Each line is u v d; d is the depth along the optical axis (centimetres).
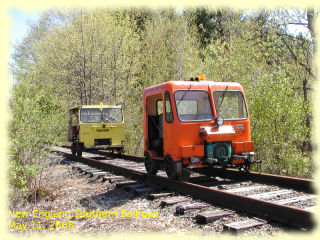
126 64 2227
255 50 1418
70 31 2283
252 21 1521
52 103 968
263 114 1084
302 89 1264
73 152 1603
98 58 2216
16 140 700
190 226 525
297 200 614
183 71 2325
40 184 808
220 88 841
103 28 2223
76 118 1573
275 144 1062
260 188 734
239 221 505
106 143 1523
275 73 1103
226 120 821
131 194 771
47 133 878
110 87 2223
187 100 799
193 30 2527
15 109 755
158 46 2464
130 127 2139
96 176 1004
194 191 690
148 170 945
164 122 823
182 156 755
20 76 848
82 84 2233
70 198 761
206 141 781
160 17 2581
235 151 812
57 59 2239
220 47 1734
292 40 1306
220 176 926
